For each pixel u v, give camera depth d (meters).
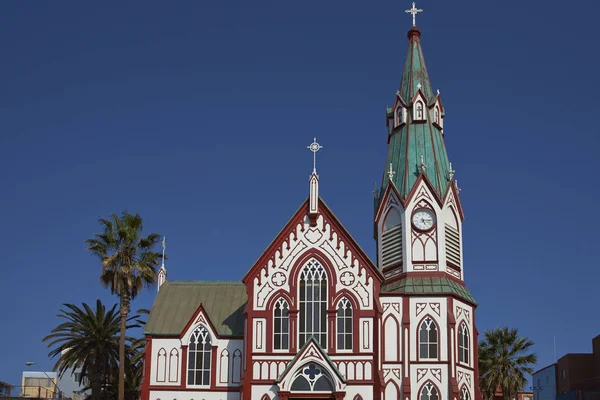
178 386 63.88
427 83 71.75
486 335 82.94
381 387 58.22
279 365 59.50
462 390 60.78
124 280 68.75
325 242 61.91
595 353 110.19
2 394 132.38
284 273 61.53
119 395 66.44
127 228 70.12
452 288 62.69
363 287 60.72
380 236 67.75
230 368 64.06
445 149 70.44
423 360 60.22
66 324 77.88
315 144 64.06
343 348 59.53
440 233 64.62
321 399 57.50
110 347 78.75
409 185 66.56
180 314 67.25
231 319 66.31
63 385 146.88
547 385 123.00
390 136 71.62
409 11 74.31
